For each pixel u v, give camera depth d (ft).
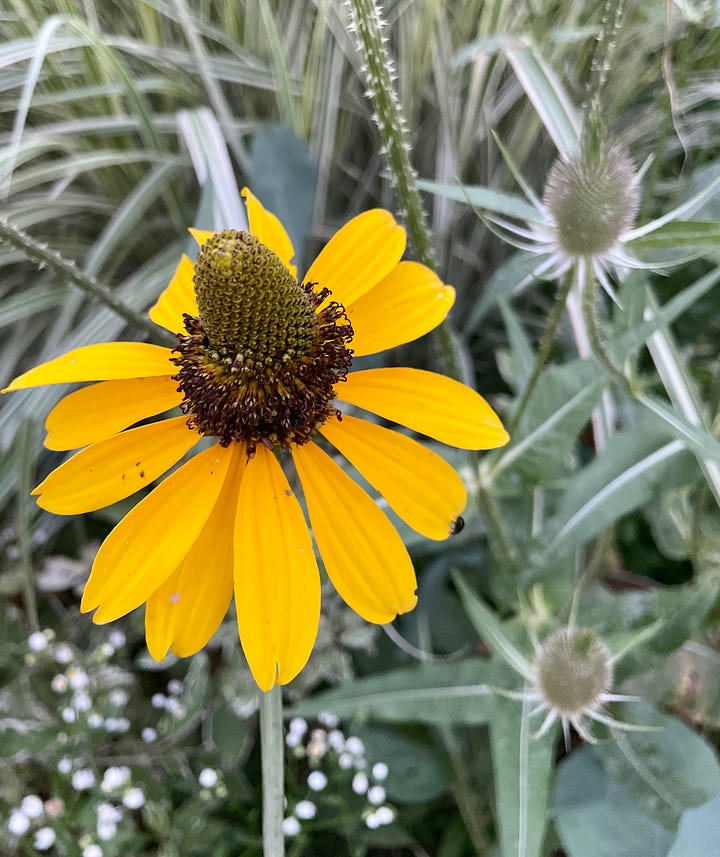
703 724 0.67
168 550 0.42
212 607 0.44
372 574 0.44
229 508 0.46
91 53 0.99
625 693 0.65
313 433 0.46
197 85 1.09
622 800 0.58
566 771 0.61
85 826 0.66
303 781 0.77
